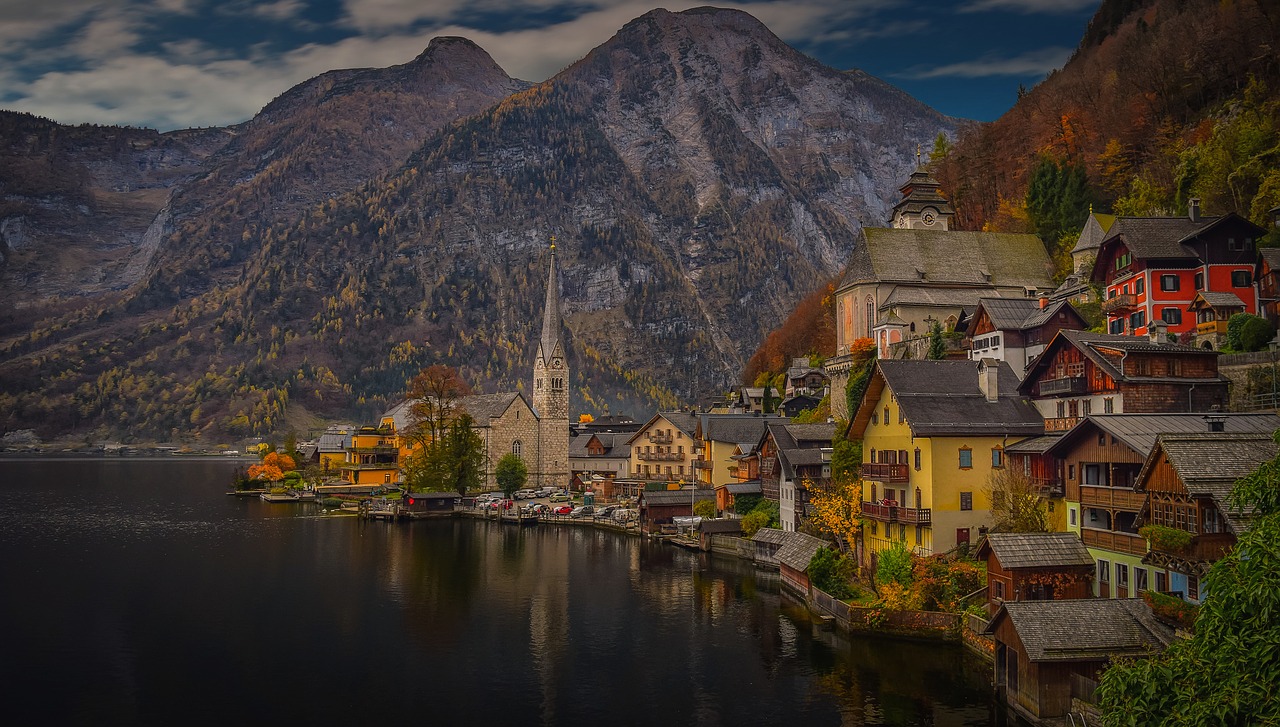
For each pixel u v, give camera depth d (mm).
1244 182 114875
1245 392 70812
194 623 80062
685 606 85062
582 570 103500
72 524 143750
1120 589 58656
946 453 75062
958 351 110062
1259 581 29031
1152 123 155375
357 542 125875
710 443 142125
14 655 70938
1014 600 59375
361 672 67000
